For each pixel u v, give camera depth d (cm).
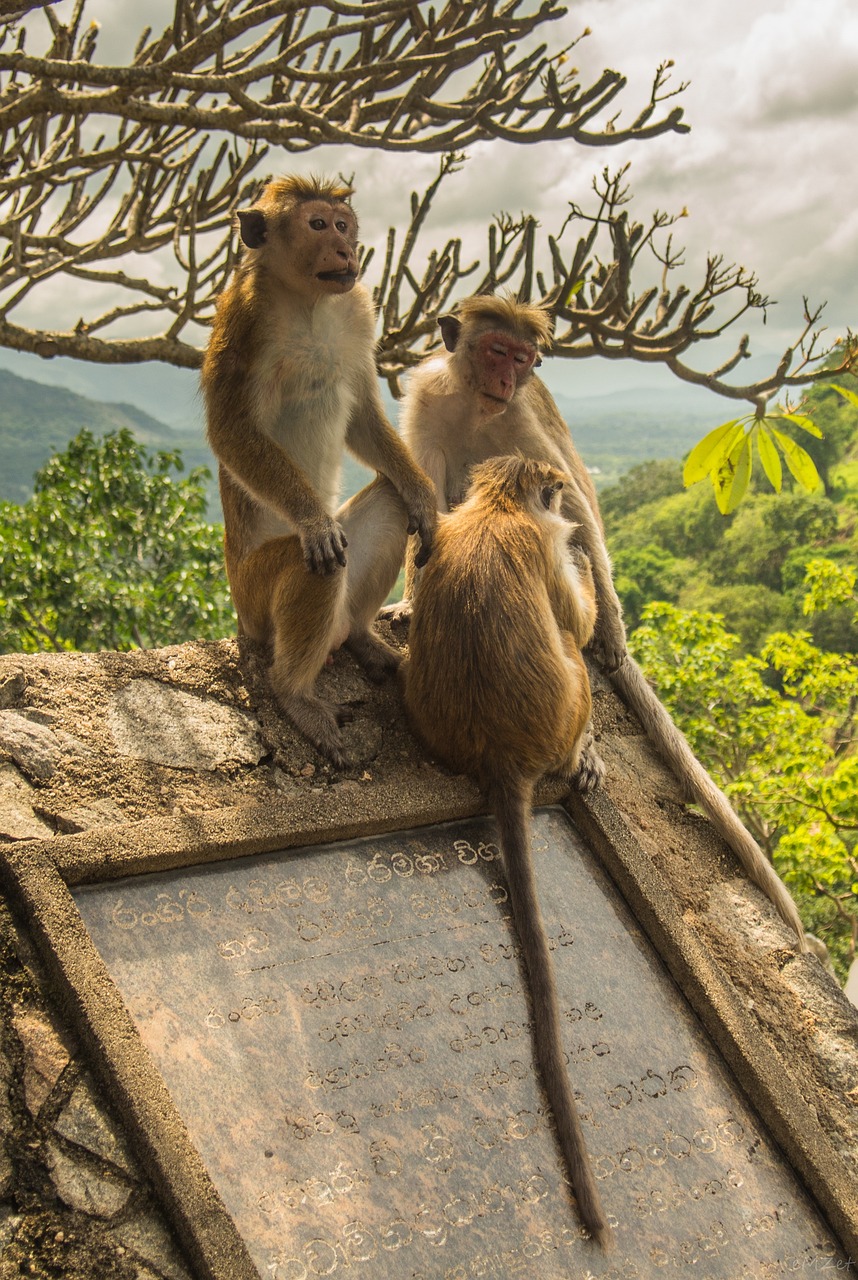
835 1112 365
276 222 419
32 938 299
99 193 959
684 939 358
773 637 1691
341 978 316
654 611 1720
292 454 448
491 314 491
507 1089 309
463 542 394
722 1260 301
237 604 434
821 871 1384
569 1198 294
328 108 848
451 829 369
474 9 842
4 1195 263
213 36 696
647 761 477
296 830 339
